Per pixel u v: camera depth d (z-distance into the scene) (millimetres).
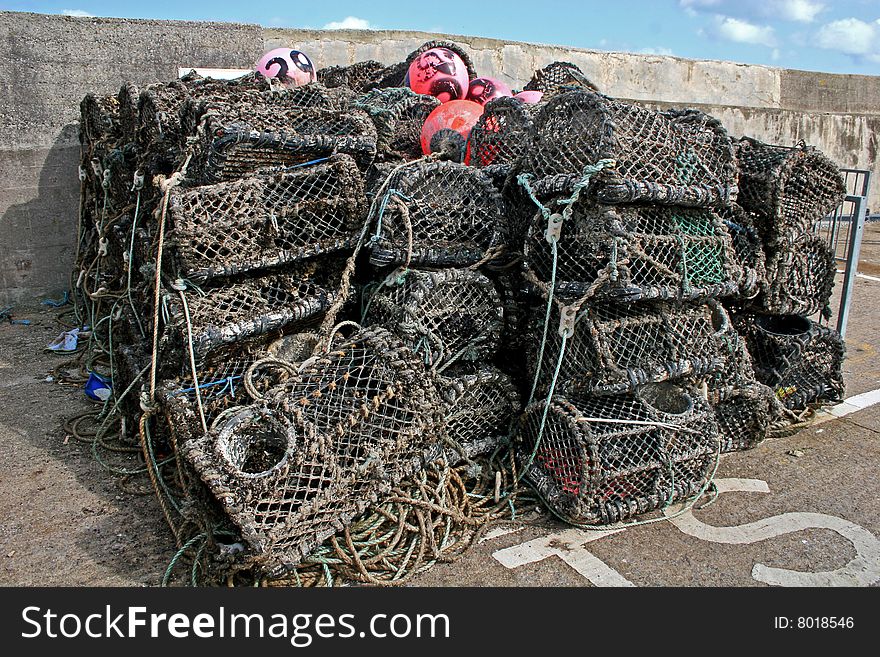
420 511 2574
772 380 3602
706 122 3043
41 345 4945
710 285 2830
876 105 13234
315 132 3129
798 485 3045
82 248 5344
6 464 3160
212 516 2539
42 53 5828
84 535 2641
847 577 2434
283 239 2812
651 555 2551
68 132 6023
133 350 3322
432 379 2736
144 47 6211
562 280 2873
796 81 12250
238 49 6605
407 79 5051
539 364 2869
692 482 2830
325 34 7879
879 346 4996
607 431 2645
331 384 2502
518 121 3434
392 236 2822
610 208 2627
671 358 2803
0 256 5926
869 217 12258
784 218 3422
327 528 2336
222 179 2934
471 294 2875
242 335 2666
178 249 2596
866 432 3584
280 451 2568
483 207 3023
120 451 3264
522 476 2910
